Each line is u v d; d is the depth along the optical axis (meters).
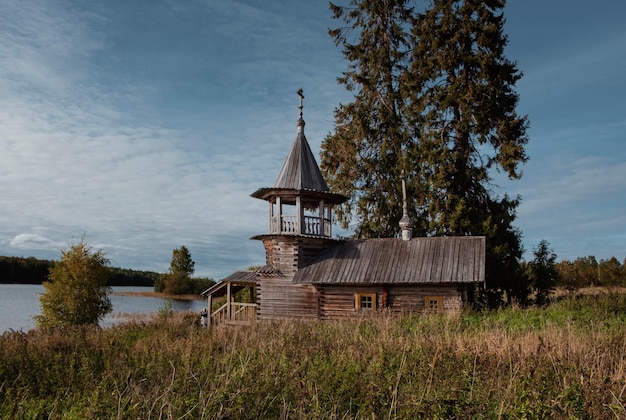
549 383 9.27
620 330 15.40
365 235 35.78
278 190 27.42
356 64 37.75
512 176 31.64
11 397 10.04
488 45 32.78
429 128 33.59
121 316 45.31
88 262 32.03
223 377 9.68
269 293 27.53
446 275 24.33
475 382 9.84
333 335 17.12
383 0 37.59
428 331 17.53
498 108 32.16
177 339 17.58
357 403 8.83
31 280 116.75
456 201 31.42
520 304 29.42
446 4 33.56
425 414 7.79
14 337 18.58
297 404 8.34
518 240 31.78
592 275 53.03
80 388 10.98
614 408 7.77
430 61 33.53
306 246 27.80
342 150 36.50
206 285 94.19
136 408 7.85
